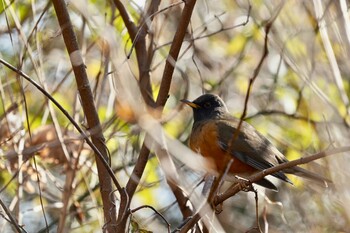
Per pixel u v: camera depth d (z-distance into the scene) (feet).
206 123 40.06
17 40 36.91
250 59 45.60
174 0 37.32
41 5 40.19
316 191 40.04
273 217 44.39
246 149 39.27
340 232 37.27
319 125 32.60
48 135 36.42
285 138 44.55
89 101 31.24
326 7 31.22
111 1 37.65
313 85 31.22
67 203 34.35
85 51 36.17
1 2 38.11
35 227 43.24
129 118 34.60
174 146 30.40
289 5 32.30
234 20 44.19
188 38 39.29
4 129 36.04
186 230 28.30
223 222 45.85
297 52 32.58
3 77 40.29
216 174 32.94
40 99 39.68
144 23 32.71
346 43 31.48
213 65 45.60
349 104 33.17
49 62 41.78
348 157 28.17
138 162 31.91
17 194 33.53
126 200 29.01
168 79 32.96
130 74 32.76
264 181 36.50
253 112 46.21
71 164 35.47
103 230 29.66
